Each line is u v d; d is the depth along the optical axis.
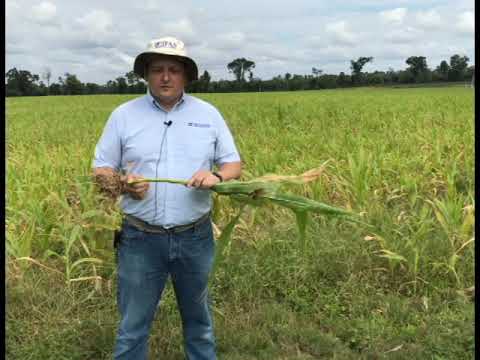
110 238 4.14
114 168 2.49
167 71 2.37
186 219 2.49
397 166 6.70
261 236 4.52
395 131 10.48
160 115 2.44
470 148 7.39
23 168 6.58
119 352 2.65
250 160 7.39
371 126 12.81
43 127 15.45
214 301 3.70
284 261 4.01
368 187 5.42
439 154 6.93
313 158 7.34
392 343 3.17
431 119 13.07
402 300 3.62
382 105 20.47
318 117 15.70
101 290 3.88
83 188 4.40
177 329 3.38
